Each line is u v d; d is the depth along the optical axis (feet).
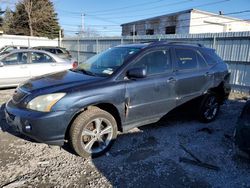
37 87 10.91
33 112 10.02
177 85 13.92
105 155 11.59
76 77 11.88
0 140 12.77
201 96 15.69
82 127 10.70
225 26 78.13
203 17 71.67
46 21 116.78
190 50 15.33
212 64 16.53
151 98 12.78
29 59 26.00
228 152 12.26
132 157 11.49
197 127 15.74
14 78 24.94
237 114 19.17
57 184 9.26
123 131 12.35
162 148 12.50
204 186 9.44
